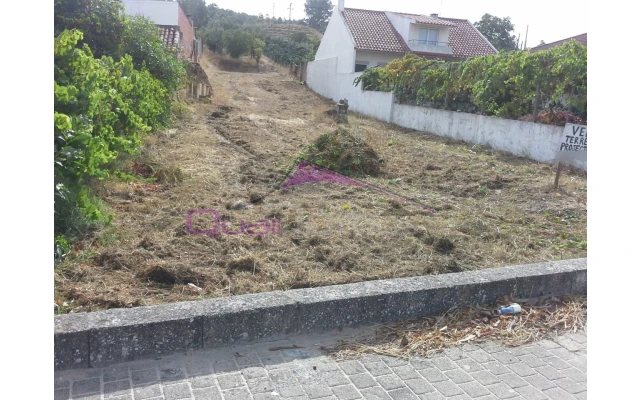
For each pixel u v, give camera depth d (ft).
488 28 132.26
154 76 43.19
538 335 11.98
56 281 12.71
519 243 18.48
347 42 89.45
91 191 19.44
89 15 37.65
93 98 17.43
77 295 12.05
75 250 14.64
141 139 30.42
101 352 9.82
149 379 9.47
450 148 42.14
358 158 29.81
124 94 26.73
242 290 13.10
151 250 15.37
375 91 69.05
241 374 9.79
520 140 38.96
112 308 11.68
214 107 59.57
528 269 14.26
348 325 11.89
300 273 14.15
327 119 57.72
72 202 15.89
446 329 11.98
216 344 10.71
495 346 11.41
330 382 9.69
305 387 9.47
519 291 13.69
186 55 92.22
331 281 13.93
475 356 10.96
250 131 42.86
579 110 37.09
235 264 14.55
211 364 10.09
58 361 9.57
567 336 12.01
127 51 41.45
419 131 54.70
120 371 9.70
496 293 13.41
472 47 95.61
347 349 10.97
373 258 16.01
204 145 34.94
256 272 14.33
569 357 11.10
